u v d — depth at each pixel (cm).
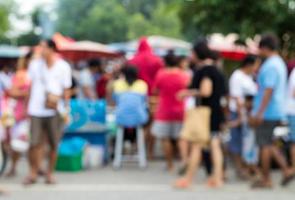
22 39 7675
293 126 1073
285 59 1553
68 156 1221
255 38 1557
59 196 959
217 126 1034
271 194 988
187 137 1034
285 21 1552
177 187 1044
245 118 1115
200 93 1020
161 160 1429
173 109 1227
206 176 1171
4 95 1118
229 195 978
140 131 1301
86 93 1538
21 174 1175
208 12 1583
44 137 1059
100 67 1628
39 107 1038
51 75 1038
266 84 1003
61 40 2147
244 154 1122
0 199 934
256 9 1522
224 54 1764
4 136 1134
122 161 1353
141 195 974
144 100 1301
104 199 938
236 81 1120
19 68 1139
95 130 1305
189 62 1389
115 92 1307
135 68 1299
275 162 1236
